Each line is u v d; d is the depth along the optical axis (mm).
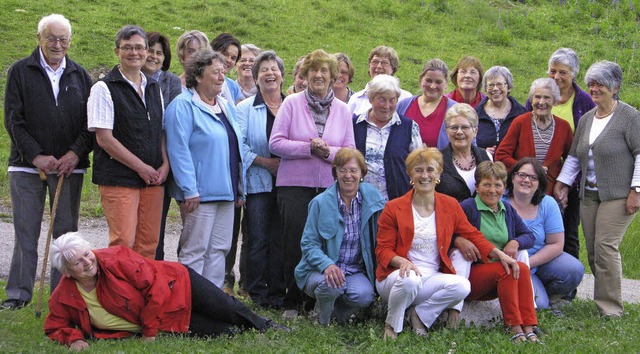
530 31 23156
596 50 22031
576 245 7949
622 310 7414
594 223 7508
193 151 6969
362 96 8273
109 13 19797
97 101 6625
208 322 6371
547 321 6863
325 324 6770
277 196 7293
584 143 7465
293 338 6289
